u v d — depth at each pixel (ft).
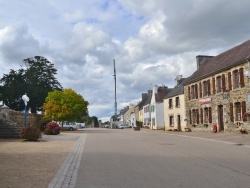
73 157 44.91
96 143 71.36
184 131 139.44
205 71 124.88
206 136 93.76
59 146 62.95
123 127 265.34
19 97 221.05
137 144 67.67
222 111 110.22
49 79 227.20
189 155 46.57
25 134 76.95
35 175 30.60
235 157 43.73
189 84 137.18
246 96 94.73
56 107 150.20
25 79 223.10
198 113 128.36
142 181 27.58
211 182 26.78
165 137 94.17
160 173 31.45
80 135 109.40
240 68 97.71
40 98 216.74
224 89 107.34
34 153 49.57
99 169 34.30
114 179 28.66
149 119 221.46
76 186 25.93
